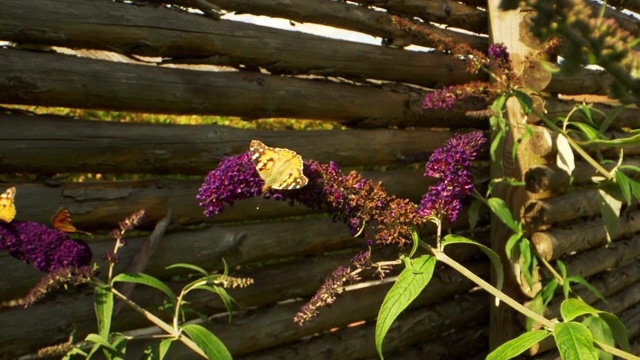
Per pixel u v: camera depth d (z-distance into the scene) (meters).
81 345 2.05
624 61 0.68
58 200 2.12
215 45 2.51
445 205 1.41
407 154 3.31
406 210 1.41
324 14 2.96
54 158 2.11
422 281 1.30
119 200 2.27
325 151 2.92
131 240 2.32
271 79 2.74
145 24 2.30
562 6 0.68
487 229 3.84
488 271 3.72
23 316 2.04
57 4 2.11
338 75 3.05
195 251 2.44
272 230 2.72
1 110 2.11
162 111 2.41
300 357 2.79
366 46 3.15
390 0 3.26
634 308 4.34
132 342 2.33
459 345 3.55
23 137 2.05
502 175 3.33
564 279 2.92
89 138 2.19
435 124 3.55
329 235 2.91
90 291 2.21
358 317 3.03
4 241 1.56
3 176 2.32
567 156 2.67
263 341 2.67
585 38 0.68
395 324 3.19
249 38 2.62
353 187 1.44
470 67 2.92
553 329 1.21
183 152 2.42
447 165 1.41
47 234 1.60
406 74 3.36
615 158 3.87
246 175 1.54
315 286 2.87
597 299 3.74
